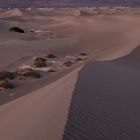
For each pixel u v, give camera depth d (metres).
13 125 14.61
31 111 16.08
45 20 150.38
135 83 23.97
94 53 58.09
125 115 14.66
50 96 18.34
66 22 122.88
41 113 14.63
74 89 17.80
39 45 63.28
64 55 56.41
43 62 46.59
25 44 63.53
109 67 31.45
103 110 14.53
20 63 46.12
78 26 112.12
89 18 133.62
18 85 32.53
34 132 12.26
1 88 30.78
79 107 14.13
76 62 47.75
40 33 96.44
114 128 12.51
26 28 113.44
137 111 15.78
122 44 64.00
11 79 35.59
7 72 36.72
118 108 15.54
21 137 12.33
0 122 16.30
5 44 62.03
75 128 11.57
